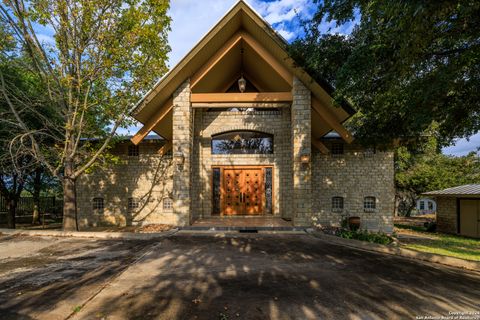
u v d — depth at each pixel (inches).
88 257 228.4
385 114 329.4
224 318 124.3
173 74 348.8
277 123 476.4
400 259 230.4
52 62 366.9
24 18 345.7
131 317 125.4
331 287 164.2
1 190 534.9
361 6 243.3
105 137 459.2
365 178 499.5
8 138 426.6
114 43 355.3
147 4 359.9
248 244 278.8
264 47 376.2
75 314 128.4
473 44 213.3
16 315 127.8
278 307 136.2
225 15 335.6
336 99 288.5
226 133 484.1
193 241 292.2
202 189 466.9
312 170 507.5
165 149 489.7
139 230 344.2
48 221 714.8
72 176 382.0
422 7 139.9
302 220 356.8
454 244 398.9
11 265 205.6
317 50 299.1
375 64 238.7
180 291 155.3
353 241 278.2
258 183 474.0
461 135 287.6
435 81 225.5
